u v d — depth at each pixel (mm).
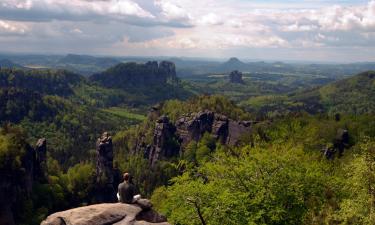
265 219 45438
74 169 194000
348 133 172875
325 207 49312
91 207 25422
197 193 45094
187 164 58250
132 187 27453
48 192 163500
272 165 49312
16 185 141625
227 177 49844
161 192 99875
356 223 44312
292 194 47312
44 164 189000
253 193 46625
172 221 46125
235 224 42625
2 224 132500
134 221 25297
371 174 45906
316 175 51781
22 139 162875
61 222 24031
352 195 50031
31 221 142000
